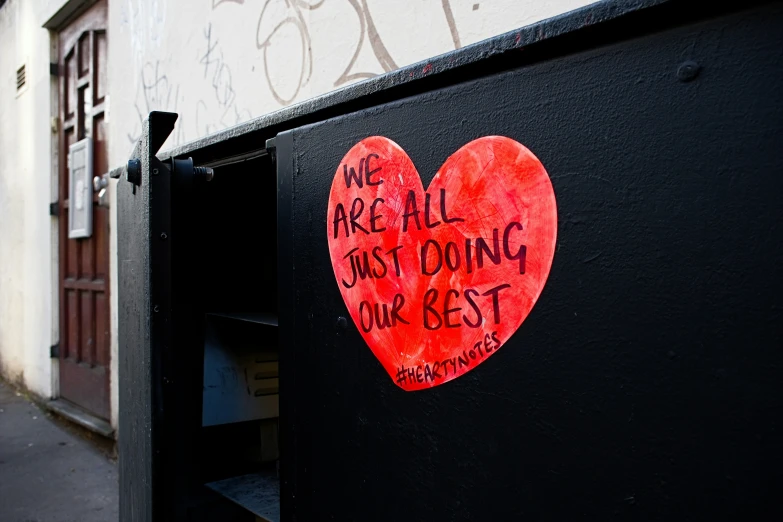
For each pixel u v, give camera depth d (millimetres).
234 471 1590
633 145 606
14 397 5262
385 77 840
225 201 1606
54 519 2898
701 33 563
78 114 4387
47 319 4898
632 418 611
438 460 791
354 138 896
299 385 1004
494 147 718
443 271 778
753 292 539
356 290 900
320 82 2189
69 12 4414
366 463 888
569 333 656
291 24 2324
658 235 592
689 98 571
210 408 1524
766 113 530
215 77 2811
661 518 593
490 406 731
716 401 559
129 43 3648
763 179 532
